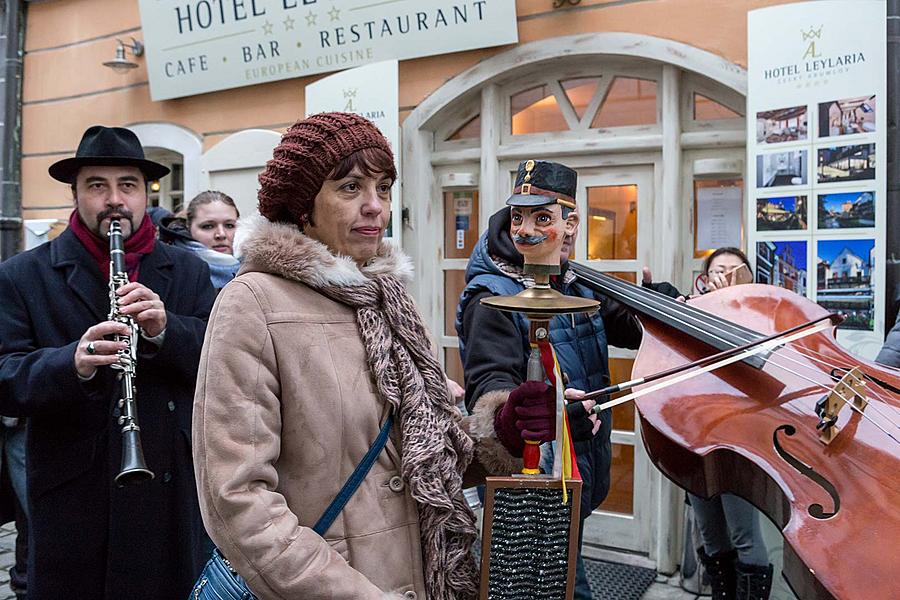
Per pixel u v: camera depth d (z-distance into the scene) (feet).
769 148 10.08
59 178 7.20
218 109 15.24
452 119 13.25
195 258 7.82
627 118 12.00
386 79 12.48
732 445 5.18
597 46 11.50
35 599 6.54
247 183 14.67
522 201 4.61
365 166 4.56
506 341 6.58
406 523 4.51
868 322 9.60
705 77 11.26
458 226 13.46
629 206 12.16
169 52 15.25
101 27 16.70
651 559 12.00
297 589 3.93
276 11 13.89
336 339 4.51
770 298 7.19
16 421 8.93
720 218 11.57
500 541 4.38
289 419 4.32
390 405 4.58
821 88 9.71
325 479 4.32
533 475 4.50
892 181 9.69
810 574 4.19
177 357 6.80
